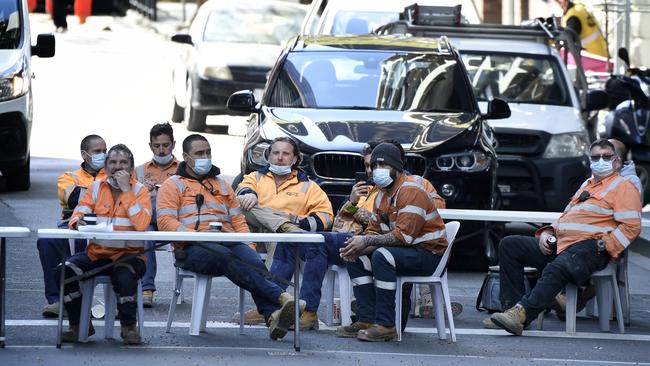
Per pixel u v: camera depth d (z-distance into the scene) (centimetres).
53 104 5406
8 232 1808
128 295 1922
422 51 2917
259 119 2727
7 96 3416
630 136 3384
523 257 2200
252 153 2619
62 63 6894
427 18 3378
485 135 2723
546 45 3372
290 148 2270
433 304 2084
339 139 2584
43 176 3788
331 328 2153
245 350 1922
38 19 8844
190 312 2250
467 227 2719
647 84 3434
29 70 3519
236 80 4641
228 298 2405
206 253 2000
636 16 4756
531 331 2173
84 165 2234
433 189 2261
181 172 2091
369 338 2023
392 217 2042
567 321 2162
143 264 1959
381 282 2012
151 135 2355
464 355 1945
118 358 1836
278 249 2195
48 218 3081
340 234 2125
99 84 6128
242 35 4872
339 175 2562
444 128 2667
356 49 2925
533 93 3262
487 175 2636
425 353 1953
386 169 2017
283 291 2009
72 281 1897
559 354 1984
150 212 1958
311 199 2270
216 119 5262
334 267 2130
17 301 2255
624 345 2080
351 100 2798
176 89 4972
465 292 2533
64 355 1842
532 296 2120
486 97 3256
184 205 2069
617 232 2136
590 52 4288
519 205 3080
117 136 4562
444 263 2053
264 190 2264
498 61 3306
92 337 2008
